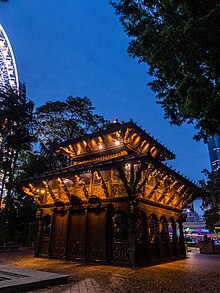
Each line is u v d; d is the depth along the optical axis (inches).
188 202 727.7
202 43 278.1
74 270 392.5
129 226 462.6
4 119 1071.6
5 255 655.8
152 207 540.4
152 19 390.3
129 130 563.5
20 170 1128.8
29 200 1020.5
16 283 235.1
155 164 432.8
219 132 339.3
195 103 299.1
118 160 446.3
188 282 299.6
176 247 620.7
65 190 557.6
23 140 1071.6
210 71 313.4
